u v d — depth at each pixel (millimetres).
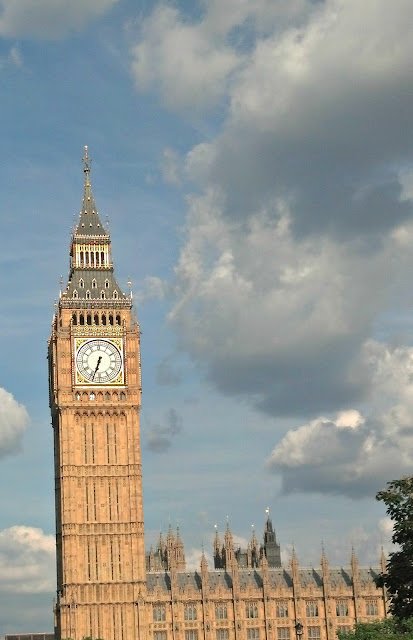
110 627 198375
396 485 100250
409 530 97250
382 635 177375
